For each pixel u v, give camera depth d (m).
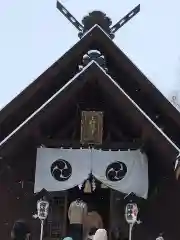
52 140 13.61
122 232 13.55
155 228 13.63
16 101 15.30
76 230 13.80
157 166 13.64
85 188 13.69
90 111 13.48
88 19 16.94
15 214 14.02
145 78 15.24
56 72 15.54
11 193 14.13
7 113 15.25
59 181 13.27
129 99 13.04
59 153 13.50
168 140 12.65
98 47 15.60
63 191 13.62
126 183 13.14
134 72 15.30
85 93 13.59
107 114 13.77
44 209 13.00
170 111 14.94
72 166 13.34
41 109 13.06
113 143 13.53
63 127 13.98
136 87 15.36
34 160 13.83
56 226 13.74
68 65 15.63
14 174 14.04
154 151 13.28
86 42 15.55
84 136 13.38
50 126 13.62
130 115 13.01
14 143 12.80
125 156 13.36
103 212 15.43
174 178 13.41
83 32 16.80
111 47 15.46
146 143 13.27
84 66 13.80
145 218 13.71
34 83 15.45
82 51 15.58
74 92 13.16
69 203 14.41
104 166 13.28
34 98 15.51
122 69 15.41
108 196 15.38
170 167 13.03
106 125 13.81
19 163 13.85
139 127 13.01
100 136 13.34
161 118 15.13
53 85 15.60
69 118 13.90
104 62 14.09
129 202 13.13
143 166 13.30
